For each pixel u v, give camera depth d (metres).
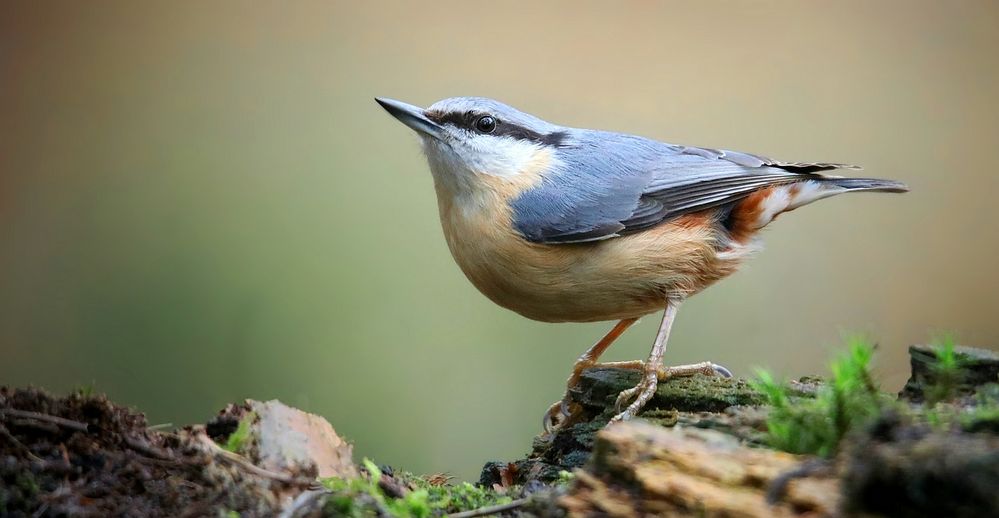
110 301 12.40
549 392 11.89
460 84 15.85
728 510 4.00
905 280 14.10
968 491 3.49
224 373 11.81
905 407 4.93
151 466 4.75
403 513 4.79
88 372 11.77
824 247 14.24
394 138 14.88
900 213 14.80
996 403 5.04
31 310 12.32
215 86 15.46
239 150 14.52
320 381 11.84
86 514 4.36
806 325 13.22
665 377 7.39
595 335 12.26
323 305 12.37
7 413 4.79
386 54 16.28
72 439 4.78
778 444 4.70
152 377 11.77
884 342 13.57
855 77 16.31
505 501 5.34
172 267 12.58
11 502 4.37
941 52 16.80
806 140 15.47
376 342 12.20
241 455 5.15
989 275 14.05
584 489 4.42
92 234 13.28
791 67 16.30
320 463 5.27
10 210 13.73
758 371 5.42
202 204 13.57
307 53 16.25
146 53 16.30
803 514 3.90
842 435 4.54
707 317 12.86
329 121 14.98
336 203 13.73
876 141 15.53
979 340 13.77
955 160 15.42
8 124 15.05
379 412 11.63
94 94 15.52
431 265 13.01
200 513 4.51
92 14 16.38
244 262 12.73
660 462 4.33
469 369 12.01
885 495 3.67
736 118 15.73
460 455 11.48
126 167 14.20
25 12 16.33
